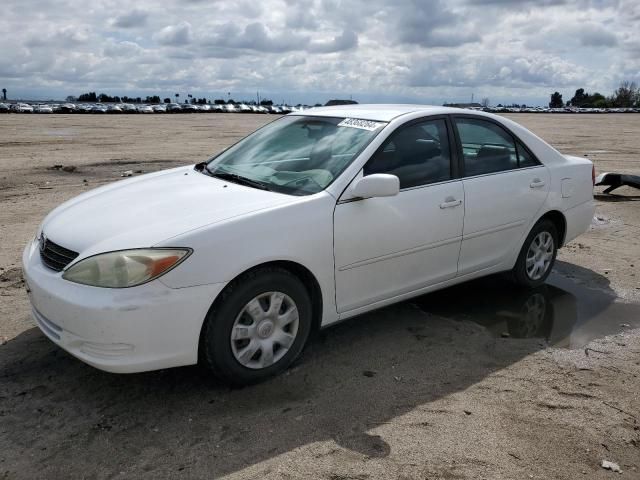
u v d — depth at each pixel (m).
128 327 3.05
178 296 3.13
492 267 4.89
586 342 4.33
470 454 2.94
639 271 6.04
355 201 3.81
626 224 8.09
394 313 4.78
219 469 2.78
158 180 4.32
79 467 2.78
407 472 2.79
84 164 13.53
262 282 3.41
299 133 4.52
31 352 3.88
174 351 3.18
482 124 4.82
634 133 29.25
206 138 22.52
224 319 3.30
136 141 20.70
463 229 4.50
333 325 4.30
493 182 4.70
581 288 5.51
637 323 4.72
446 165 4.45
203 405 3.32
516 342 4.29
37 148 17.38
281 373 3.71
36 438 2.99
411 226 4.11
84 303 3.07
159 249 3.12
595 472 2.85
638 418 3.32
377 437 3.06
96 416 3.20
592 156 17.48
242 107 72.19
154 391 3.46
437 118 4.52
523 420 3.27
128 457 2.86
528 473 2.82
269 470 2.78
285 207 3.54
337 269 3.77
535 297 5.24
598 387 3.66
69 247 3.34
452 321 4.65
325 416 3.25
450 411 3.34
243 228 3.33
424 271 4.33
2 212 8.03
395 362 3.92
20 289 4.97
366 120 4.34
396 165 4.12
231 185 4.00
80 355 3.18
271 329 3.53
